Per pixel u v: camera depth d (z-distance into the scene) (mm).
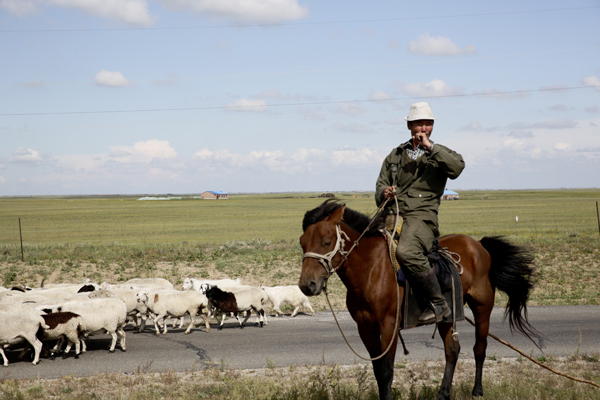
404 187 5781
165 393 7055
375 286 5426
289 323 13570
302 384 7027
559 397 6289
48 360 10055
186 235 49719
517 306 7133
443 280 5723
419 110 5727
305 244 5293
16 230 61062
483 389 6609
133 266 24344
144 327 13984
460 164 5418
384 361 5379
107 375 8305
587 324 11812
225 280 17609
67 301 11914
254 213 100125
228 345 10711
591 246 27297
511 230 44750
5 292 14484
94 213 106438
